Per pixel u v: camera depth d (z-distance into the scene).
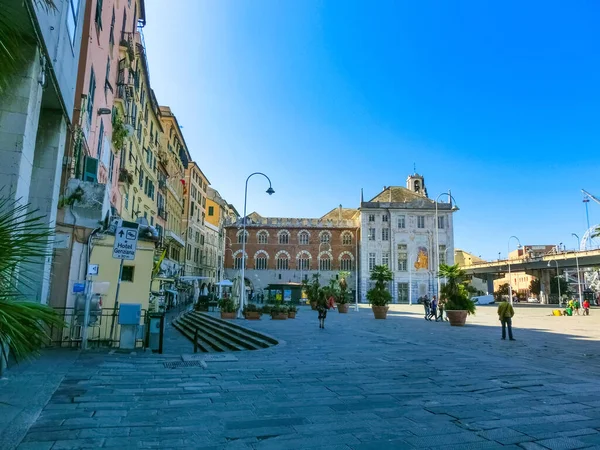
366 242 75.88
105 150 21.00
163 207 45.94
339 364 10.29
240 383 7.94
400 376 8.88
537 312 50.00
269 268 79.00
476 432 5.35
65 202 12.55
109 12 20.20
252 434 5.17
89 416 5.65
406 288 74.38
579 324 28.88
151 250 15.36
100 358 10.05
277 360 10.79
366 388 7.71
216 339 19.33
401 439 5.07
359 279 77.12
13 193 7.31
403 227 76.00
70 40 10.27
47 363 9.02
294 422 5.66
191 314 33.25
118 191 26.53
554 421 5.83
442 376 8.96
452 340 17.14
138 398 6.64
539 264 73.88
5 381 7.20
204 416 5.82
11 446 4.52
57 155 10.38
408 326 24.89
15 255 3.54
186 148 57.25
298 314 39.00
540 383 8.35
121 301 14.64
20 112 7.57
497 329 23.67
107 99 20.78
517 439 5.11
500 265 83.25
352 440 5.02
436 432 5.34
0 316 3.25
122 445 4.68
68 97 10.45
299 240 80.00
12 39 4.29
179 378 8.21
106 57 19.95
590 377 9.15
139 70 30.20
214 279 78.62
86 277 12.22
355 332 19.95
